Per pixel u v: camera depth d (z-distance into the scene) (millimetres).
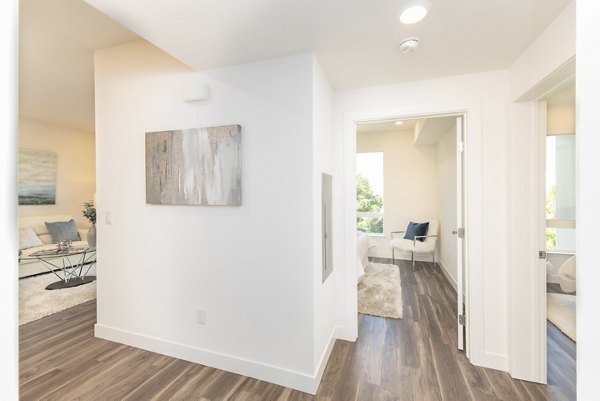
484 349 2008
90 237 4148
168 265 2150
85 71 2828
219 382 1844
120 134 2297
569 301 1974
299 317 1803
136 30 1542
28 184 4633
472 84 2045
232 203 1917
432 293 3473
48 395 1707
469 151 2043
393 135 5402
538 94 1734
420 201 5258
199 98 1985
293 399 1688
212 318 2027
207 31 1550
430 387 1788
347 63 1920
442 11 1386
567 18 1347
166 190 2098
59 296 3291
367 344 2309
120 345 2279
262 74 1881
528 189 1839
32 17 1944
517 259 1860
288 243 1831
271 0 1295
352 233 2377
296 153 1808
